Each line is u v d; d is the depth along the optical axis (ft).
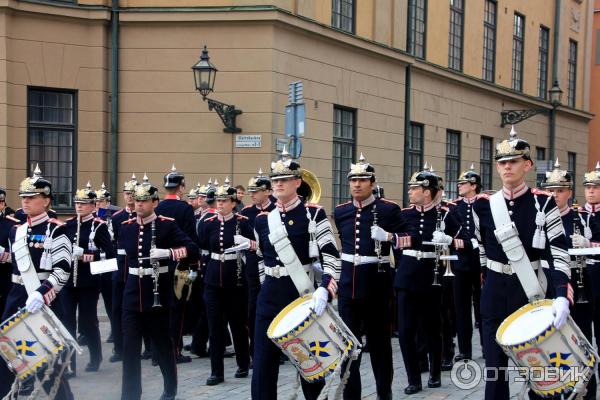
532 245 18.80
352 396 22.68
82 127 51.39
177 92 51.21
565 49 101.19
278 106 51.24
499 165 19.33
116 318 31.83
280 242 21.04
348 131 60.13
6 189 49.19
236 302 28.73
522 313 18.40
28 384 26.32
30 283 22.98
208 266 28.94
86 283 30.07
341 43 57.41
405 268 26.71
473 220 20.20
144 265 24.61
